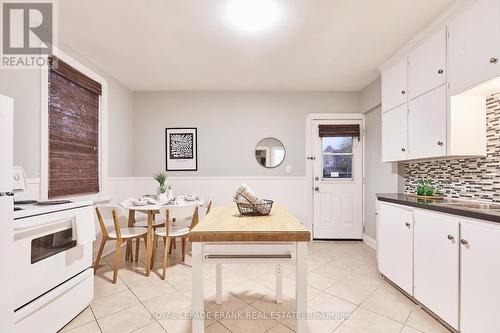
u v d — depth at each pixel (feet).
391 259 7.77
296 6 6.67
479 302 4.78
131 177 13.29
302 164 13.58
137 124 13.55
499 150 6.26
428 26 7.40
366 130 13.15
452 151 6.47
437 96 6.94
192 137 13.57
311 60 9.91
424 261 6.29
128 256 10.15
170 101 13.60
